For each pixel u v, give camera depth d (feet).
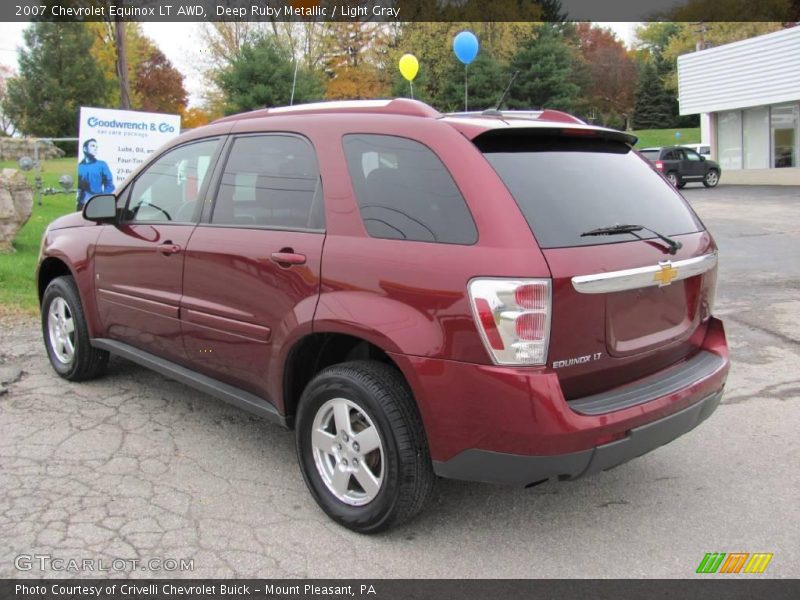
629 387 10.42
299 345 11.45
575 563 10.30
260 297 11.98
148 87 157.58
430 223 10.08
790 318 24.67
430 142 10.45
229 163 13.42
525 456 9.26
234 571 9.95
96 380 17.99
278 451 14.01
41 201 51.31
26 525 10.98
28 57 139.03
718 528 11.29
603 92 220.02
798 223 51.31
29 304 25.48
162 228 14.34
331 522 11.31
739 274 33.17
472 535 11.03
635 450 10.00
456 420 9.55
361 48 109.91
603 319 9.82
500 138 10.46
